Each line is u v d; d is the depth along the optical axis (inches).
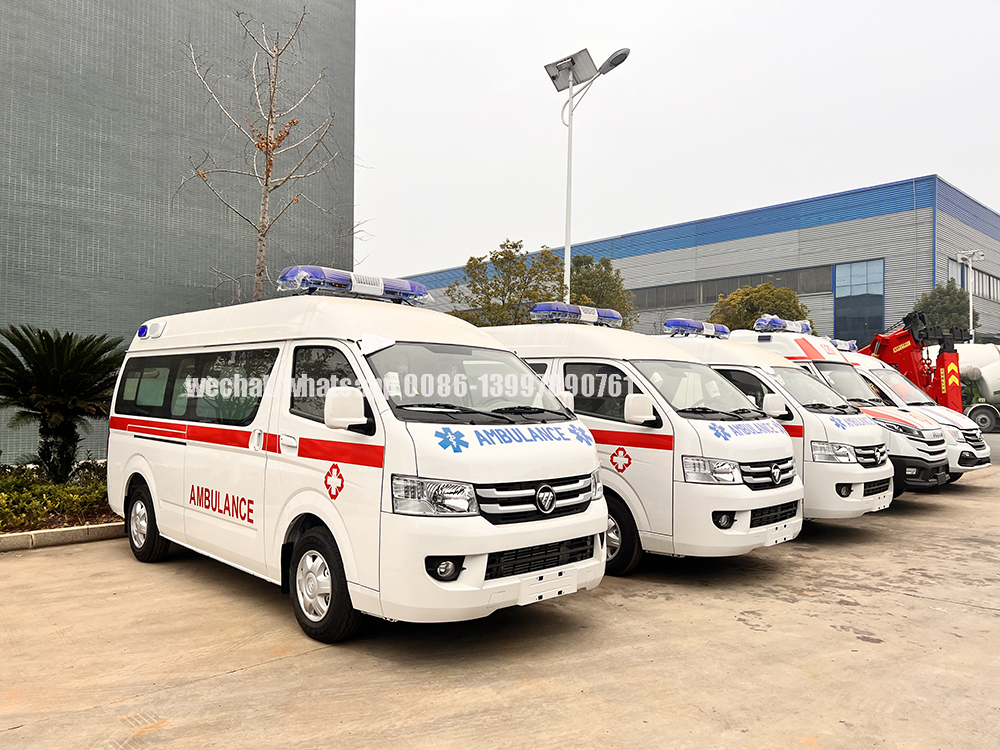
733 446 233.8
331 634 176.2
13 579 239.1
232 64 556.1
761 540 233.8
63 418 346.9
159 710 143.2
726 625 198.4
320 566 181.5
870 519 364.5
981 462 437.1
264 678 159.0
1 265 451.2
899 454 379.2
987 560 277.6
